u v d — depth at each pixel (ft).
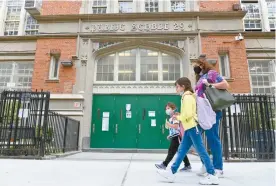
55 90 38.58
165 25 40.91
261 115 22.15
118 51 42.19
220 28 39.99
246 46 41.57
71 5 43.11
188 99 10.98
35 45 43.88
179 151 11.32
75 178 11.69
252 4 46.44
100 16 41.24
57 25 41.57
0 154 22.48
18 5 47.88
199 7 41.73
